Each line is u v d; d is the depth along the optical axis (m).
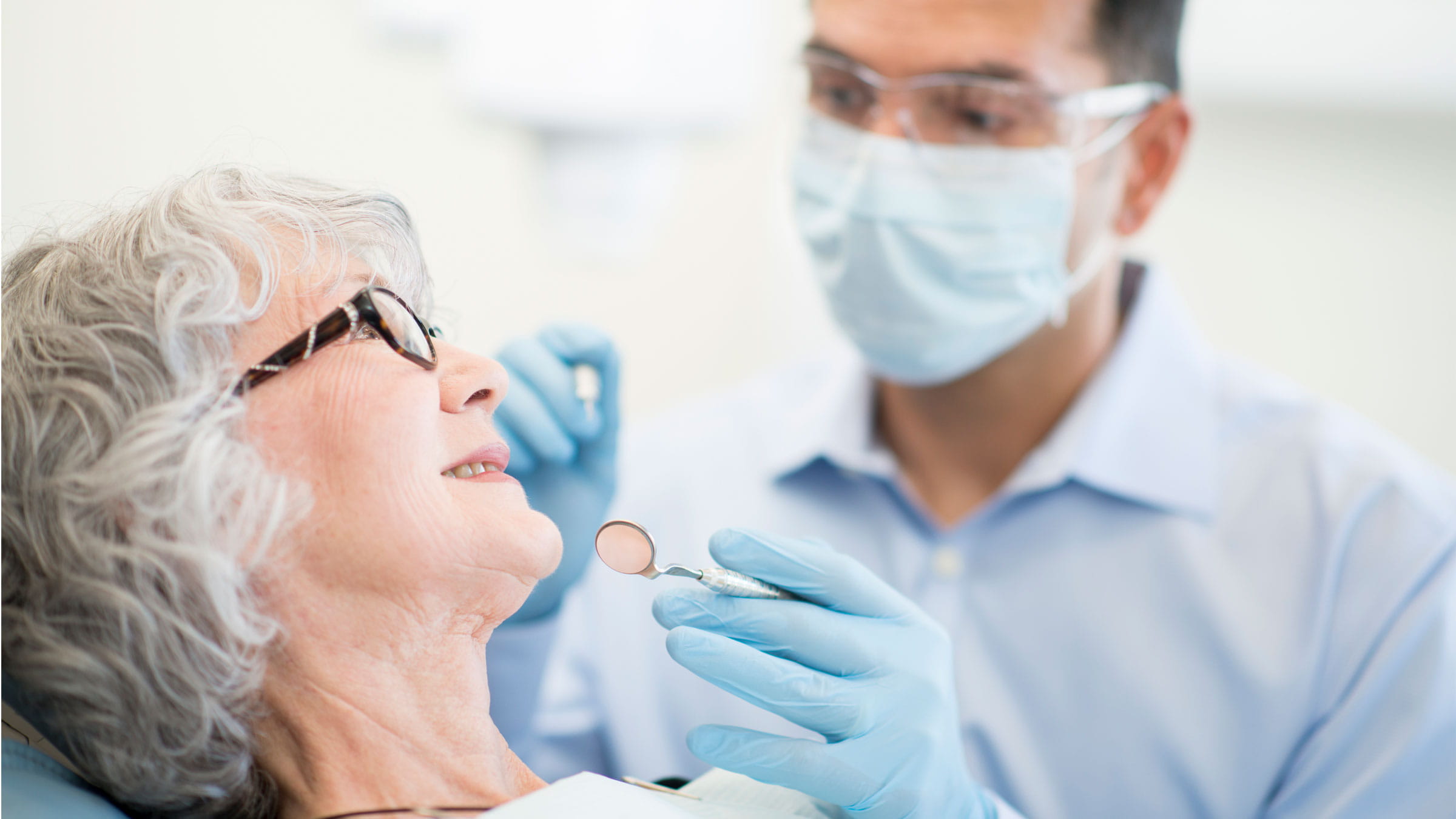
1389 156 2.38
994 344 1.53
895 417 1.72
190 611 0.82
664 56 1.94
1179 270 2.53
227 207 0.90
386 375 0.87
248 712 0.87
